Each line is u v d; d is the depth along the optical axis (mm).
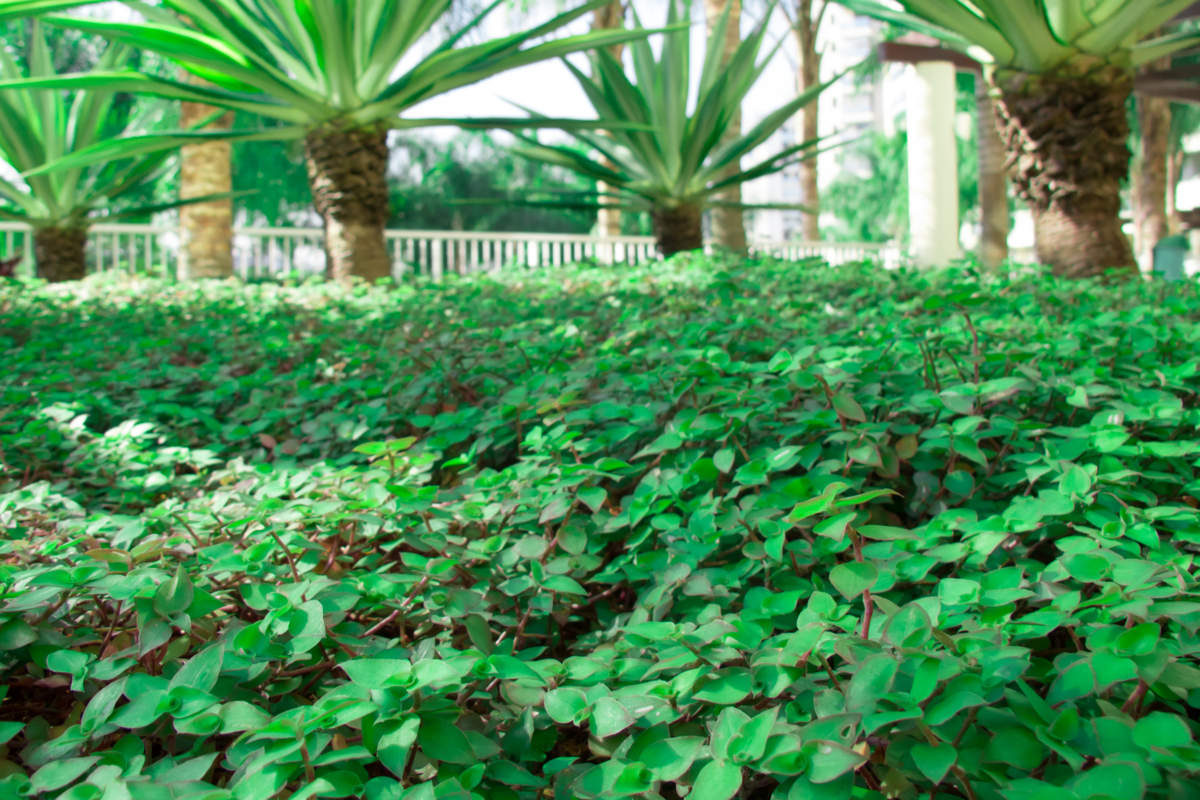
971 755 907
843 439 1641
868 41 49750
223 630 1351
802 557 1470
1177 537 1313
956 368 2250
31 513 1892
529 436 1931
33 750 1096
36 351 4184
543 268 9133
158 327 5051
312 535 1713
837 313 3572
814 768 842
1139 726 811
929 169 11398
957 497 1725
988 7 5633
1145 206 19297
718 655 1083
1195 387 2088
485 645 1229
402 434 2762
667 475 1782
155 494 2361
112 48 10664
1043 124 6137
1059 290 4453
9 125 9617
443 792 904
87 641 1291
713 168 10039
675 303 3951
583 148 21312
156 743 1216
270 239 13086
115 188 10609
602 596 1715
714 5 11555
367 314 5156
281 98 7289
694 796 844
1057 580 1188
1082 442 1607
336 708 907
